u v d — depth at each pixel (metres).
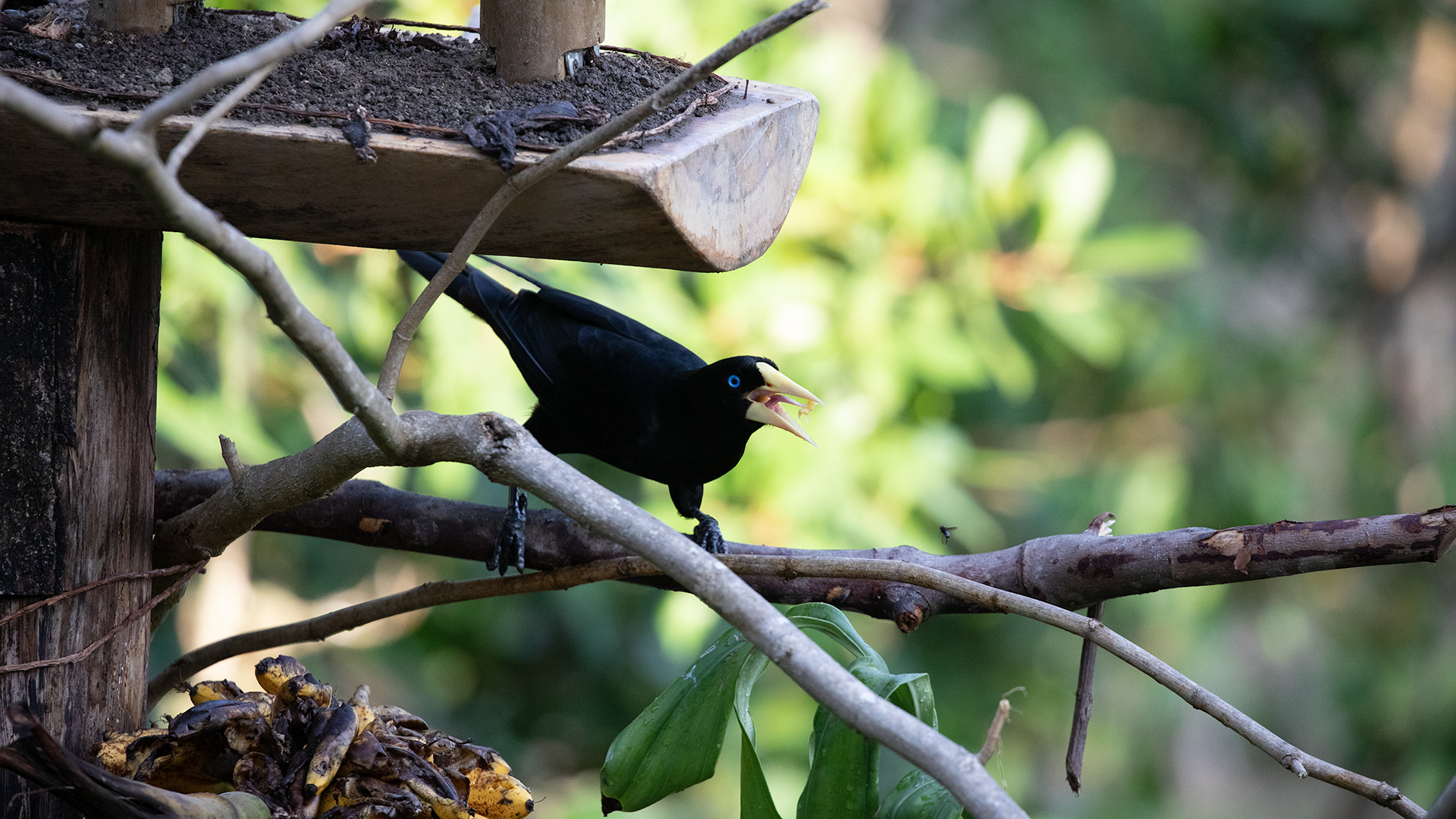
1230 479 15.34
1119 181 16.61
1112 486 14.51
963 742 14.65
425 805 3.62
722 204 3.80
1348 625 16.31
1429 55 17.06
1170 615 14.62
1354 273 17.44
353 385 3.05
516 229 3.58
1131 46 16.31
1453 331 17.08
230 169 3.43
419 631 14.62
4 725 3.92
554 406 6.08
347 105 3.68
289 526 5.26
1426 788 14.74
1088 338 11.50
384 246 3.79
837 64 11.59
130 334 4.11
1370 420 16.53
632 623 14.70
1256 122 16.16
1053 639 15.34
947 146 14.52
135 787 3.30
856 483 11.37
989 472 13.73
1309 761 3.74
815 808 4.07
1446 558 16.00
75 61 3.79
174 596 4.55
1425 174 17.28
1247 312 16.94
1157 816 16.98
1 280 3.80
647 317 10.48
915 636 15.32
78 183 3.55
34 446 3.90
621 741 4.18
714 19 11.00
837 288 11.30
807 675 2.99
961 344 11.34
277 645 5.09
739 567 4.32
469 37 4.88
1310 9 15.19
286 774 3.62
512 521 5.15
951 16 17.06
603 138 3.13
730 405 5.82
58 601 3.94
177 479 5.27
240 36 4.25
